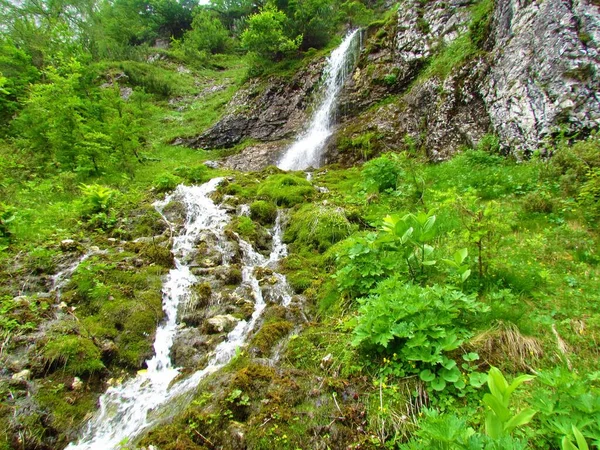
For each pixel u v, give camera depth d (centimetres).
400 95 1084
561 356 260
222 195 812
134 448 246
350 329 346
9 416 281
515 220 467
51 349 340
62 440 283
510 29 752
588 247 388
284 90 1498
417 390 255
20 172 856
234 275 508
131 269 498
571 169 495
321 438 238
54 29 1442
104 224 661
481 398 238
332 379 283
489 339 279
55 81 927
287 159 1209
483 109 773
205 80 2103
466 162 691
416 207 599
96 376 341
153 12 2933
